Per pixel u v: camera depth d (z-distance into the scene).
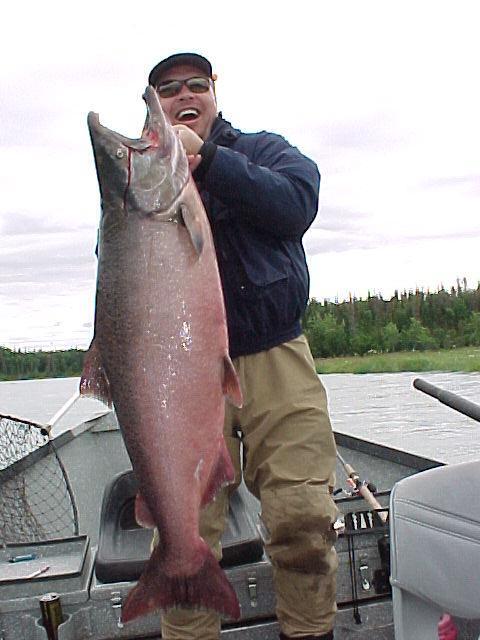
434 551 1.56
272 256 2.12
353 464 3.95
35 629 2.15
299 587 2.08
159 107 1.73
